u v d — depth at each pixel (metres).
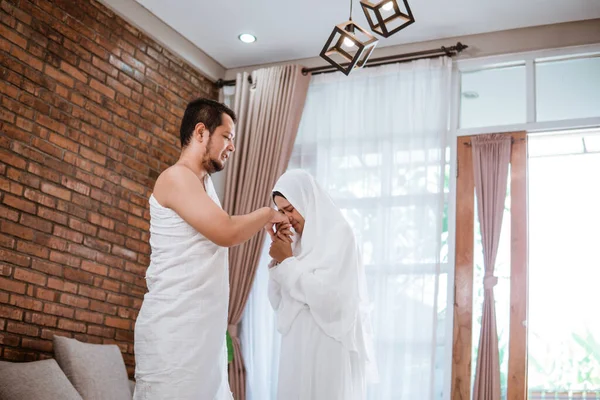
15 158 4.33
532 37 5.57
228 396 2.25
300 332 2.54
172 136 5.91
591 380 5.78
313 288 2.51
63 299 4.63
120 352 4.66
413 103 5.81
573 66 5.48
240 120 6.36
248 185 6.16
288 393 2.51
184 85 6.14
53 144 4.63
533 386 5.91
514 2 5.24
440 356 5.30
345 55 3.31
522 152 5.41
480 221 5.35
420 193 5.61
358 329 2.68
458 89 5.79
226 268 2.20
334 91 6.18
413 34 5.84
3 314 4.18
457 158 5.61
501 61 5.65
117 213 5.18
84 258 4.84
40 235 4.48
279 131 6.15
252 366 5.77
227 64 6.59
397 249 5.55
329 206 2.72
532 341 5.98
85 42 5.00
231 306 5.89
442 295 5.40
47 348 4.48
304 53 6.28
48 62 4.65
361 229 5.73
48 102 4.62
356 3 5.29
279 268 2.59
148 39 5.70
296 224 2.74
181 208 2.09
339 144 6.03
